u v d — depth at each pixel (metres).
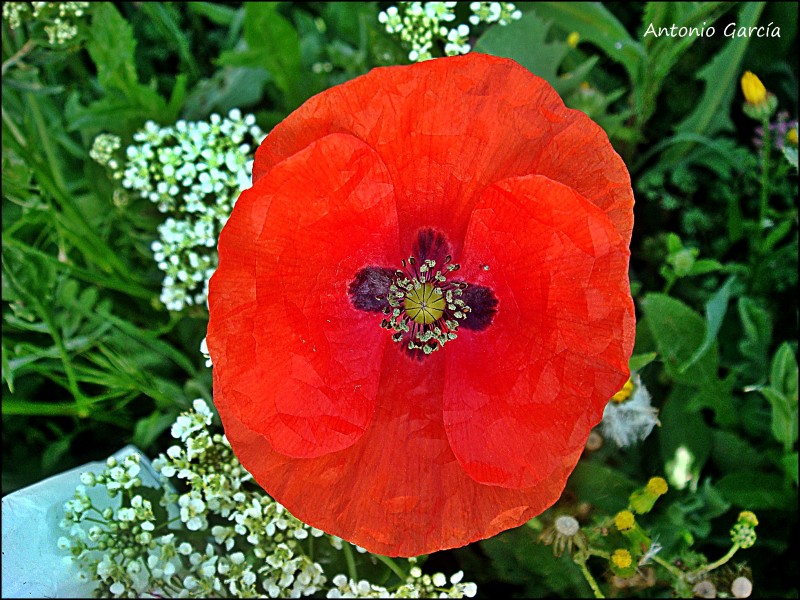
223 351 0.18
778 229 0.26
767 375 0.26
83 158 0.28
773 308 0.27
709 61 0.29
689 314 0.25
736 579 0.23
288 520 0.22
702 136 0.28
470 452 0.19
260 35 0.26
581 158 0.18
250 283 0.18
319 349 0.19
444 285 0.20
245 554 0.24
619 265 0.17
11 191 0.25
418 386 0.20
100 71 0.26
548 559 0.24
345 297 0.20
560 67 0.28
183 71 0.30
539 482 0.18
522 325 0.19
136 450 0.25
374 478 0.19
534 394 0.19
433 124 0.18
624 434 0.24
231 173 0.25
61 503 0.23
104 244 0.26
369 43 0.26
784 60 0.29
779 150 0.27
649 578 0.24
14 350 0.25
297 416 0.18
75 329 0.25
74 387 0.24
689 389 0.26
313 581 0.22
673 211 0.29
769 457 0.25
